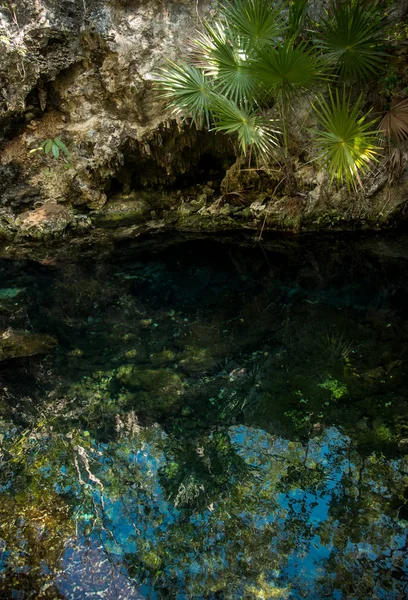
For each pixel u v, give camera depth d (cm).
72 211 581
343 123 391
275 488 235
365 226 519
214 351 349
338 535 210
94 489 240
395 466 241
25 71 517
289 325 376
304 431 269
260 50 409
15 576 199
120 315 402
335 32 400
